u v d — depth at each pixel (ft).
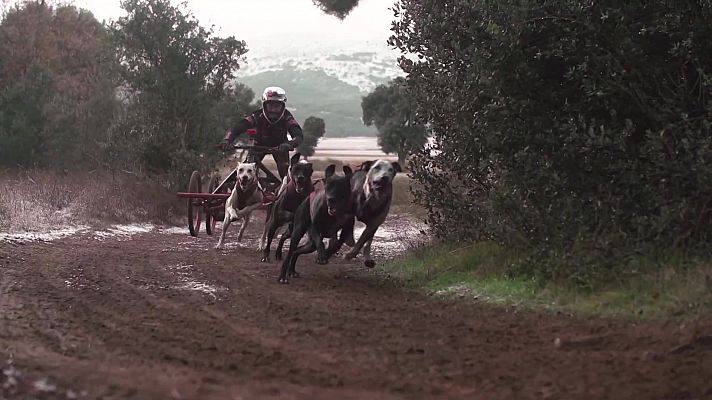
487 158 32.89
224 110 73.20
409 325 23.48
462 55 31.96
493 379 17.65
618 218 28.19
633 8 28.91
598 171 29.91
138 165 67.36
